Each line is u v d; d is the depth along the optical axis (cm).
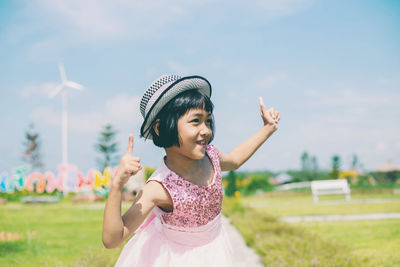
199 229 205
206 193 206
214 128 220
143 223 210
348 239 662
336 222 914
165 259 202
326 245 551
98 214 1199
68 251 539
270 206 1625
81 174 718
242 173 4388
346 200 1858
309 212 1224
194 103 197
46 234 738
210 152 229
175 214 199
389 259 491
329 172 4222
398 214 1046
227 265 209
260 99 265
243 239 704
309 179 4269
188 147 199
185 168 210
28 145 4906
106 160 4159
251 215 1133
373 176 3994
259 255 548
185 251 205
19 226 880
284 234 667
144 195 193
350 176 4028
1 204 1831
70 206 1667
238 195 1741
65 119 3303
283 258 480
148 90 210
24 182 891
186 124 198
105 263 418
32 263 462
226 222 1037
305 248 533
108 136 4175
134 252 204
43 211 1347
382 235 692
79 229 822
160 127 203
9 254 518
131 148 180
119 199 175
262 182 3272
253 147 258
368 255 515
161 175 200
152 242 206
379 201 1661
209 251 209
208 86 215
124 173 172
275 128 265
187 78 199
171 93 197
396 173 3859
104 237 173
